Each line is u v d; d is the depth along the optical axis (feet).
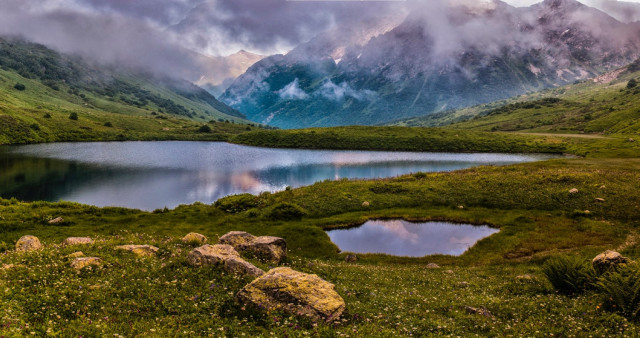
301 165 412.36
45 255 55.21
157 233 131.34
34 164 367.66
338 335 34.71
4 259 52.34
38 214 142.61
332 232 146.10
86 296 40.16
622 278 44.98
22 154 447.01
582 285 56.24
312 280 45.01
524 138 647.97
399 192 193.16
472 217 156.97
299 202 179.83
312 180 310.45
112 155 465.06
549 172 211.00
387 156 520.01
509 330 40.50
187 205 186.80
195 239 82.17
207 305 40.73
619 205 149.69
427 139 647.15
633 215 139.13
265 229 144.46
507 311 48.85
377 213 166.50
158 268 52.42
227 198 189.88
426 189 194.80
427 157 508.12
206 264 54.19
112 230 132.98
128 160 420.36
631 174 194.90
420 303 52.70
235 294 43.75
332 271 74.02
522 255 112.88
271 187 277.64
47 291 39.58
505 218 152.87
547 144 590.55
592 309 44.80
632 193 160.45
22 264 49.62
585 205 154.92
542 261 104.01
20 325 30.19
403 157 507.30
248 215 163.32
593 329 39.27
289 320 37.76
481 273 91.86
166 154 500.33
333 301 41.83
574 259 60.59
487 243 126.41
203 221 154.61
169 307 39.96
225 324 36.22
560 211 153.58
